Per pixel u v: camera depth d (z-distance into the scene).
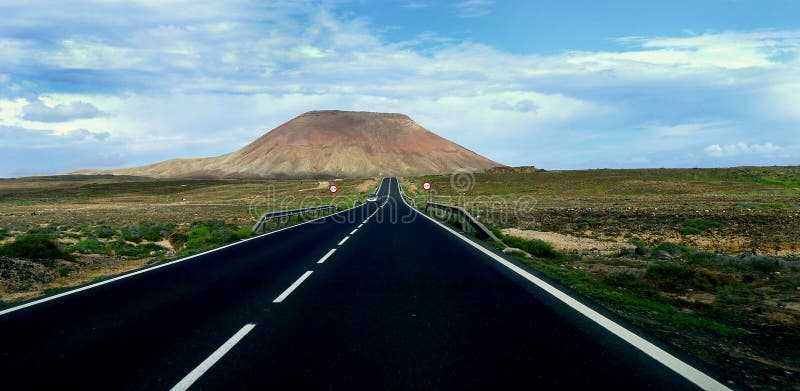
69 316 6.98
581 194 92.12
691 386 4.21
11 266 12.57
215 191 134.12
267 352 5.21
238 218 38.38
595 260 13.61
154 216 45.94
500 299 7.81
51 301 8.09
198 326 6.35
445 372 4.56
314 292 8.56
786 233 22.30
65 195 129.00
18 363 4.93
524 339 5.61
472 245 15.91
